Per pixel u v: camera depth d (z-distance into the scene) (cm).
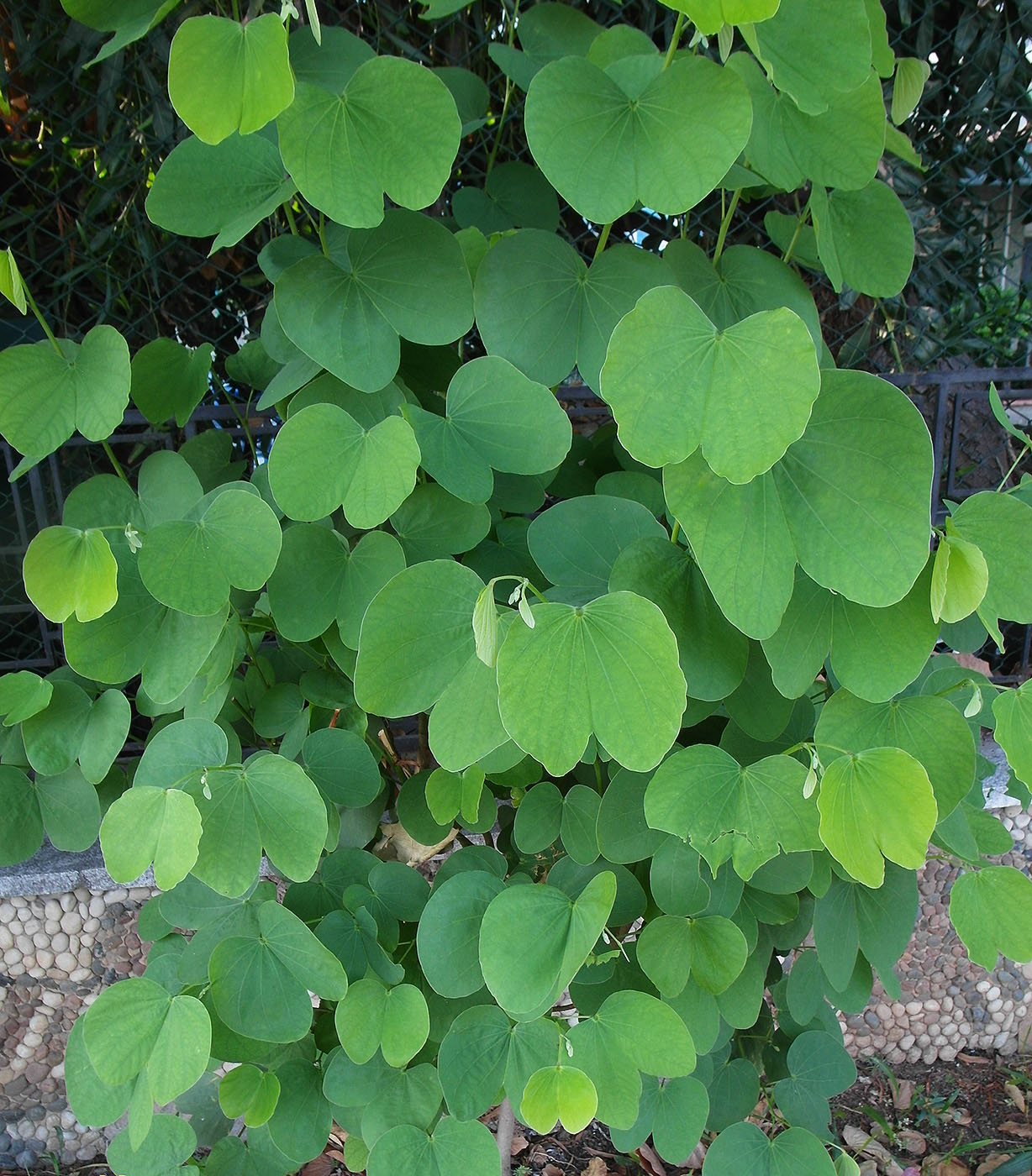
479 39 181
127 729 111
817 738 92
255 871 96
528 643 79
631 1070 98
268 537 92
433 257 94
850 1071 130
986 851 116
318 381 100
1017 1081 206
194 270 190
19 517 186
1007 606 87
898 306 217
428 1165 103
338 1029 102
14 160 190
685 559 90
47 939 182
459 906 103
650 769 80
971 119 207
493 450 94
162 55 176
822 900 111
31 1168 191
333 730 110
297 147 81
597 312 93
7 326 193
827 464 77
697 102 79
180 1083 98
